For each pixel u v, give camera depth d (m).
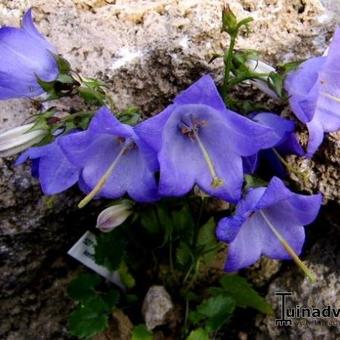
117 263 0.13
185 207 0.13
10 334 0.14
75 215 0.13
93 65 0.13
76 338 0.14
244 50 0.12
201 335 0.13
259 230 0.11
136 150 0.11
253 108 0.12
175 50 0.13
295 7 0.13
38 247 0.13
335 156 0.12
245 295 0.13
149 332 0.13
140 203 0.12
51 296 0.14
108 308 0.13
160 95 0.13
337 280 0.13
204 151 0.10
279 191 0.10
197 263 0.13
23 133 0.11
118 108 0.13
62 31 0.13
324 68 0.11
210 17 0.13
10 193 0.13
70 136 0.10
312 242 0.14
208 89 0.09
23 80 0.11
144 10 0.13
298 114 0.11
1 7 0.13
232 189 0.10
